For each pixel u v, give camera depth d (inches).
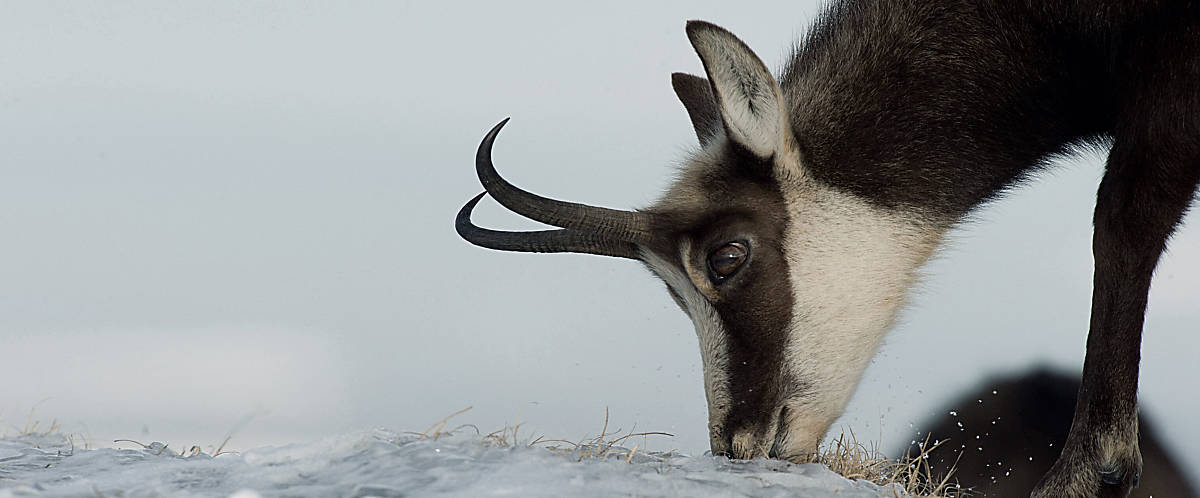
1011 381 961.5
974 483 837.8
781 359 737.6
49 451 653.3
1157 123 673.6
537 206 761.0
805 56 815.1
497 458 570.9
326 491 522.0
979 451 866.1
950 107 767.7
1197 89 661.3
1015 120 774.5
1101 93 744.3
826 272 745.6
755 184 743.1
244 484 546.6
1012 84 764.0
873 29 785.6
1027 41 753.0
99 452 640.4
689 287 750.5
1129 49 692.1
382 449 581.9
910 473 703.7
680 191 759.1
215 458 632.4
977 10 763.4
